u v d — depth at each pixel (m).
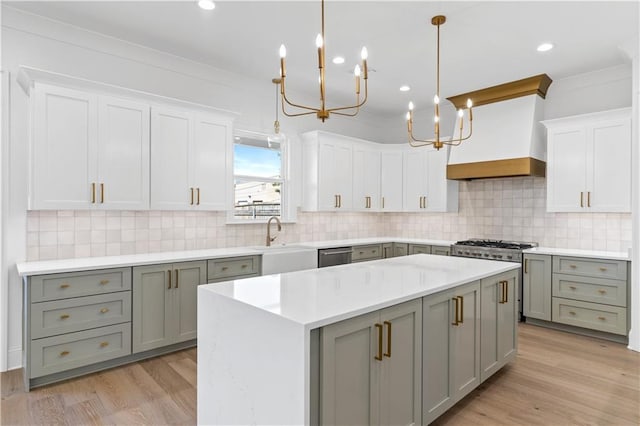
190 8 2.77
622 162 3.56
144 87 3.49
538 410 2.26
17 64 2.84
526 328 3.90
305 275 2.30
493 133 4.38
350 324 1.53
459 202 5.17
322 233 5.13
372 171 5.34
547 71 3.96
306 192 4.79
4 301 2.77
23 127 2.87
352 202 5.06
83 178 2.88
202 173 3.58
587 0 2.61
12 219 2.82
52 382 2.60
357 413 1.57
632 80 3.40
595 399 2.39
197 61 3.77
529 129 4.10
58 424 2.11
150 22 2.98
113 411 2.25
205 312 1.92
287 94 4.67
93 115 2.93
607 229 3.93
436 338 2.03
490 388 2.54
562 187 3.95
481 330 2.41
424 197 5.16
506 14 2.80
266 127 4.45
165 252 3.57
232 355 1.71
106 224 3.28
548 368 2.87
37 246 2.93
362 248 4.88
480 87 4.45
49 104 2.73
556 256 3.79
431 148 5.11
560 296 3.76
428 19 2.89
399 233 5.89
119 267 2.83
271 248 4.13
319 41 1.75
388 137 5.95
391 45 3.34
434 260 2.95
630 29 3.04
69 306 2.62
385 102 5.10
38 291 2.49
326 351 1.43
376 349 1.66
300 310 1.51
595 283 3.55
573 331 3.76
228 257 3.50
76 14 2.86
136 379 2.67
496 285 2.58
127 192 3.10
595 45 3.33
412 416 1.87
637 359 3.05
